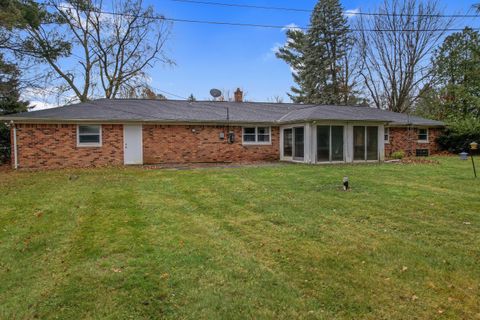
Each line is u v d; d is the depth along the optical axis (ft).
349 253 14.11
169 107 59.88
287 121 54.85
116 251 14.40
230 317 9.55
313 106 65.67
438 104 91.61
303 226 17.75
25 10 52.29
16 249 14.82
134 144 50.80
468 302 10.39
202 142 54.49
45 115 46.88
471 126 66.59
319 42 110.63
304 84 115.24
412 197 24.08
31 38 59.00
